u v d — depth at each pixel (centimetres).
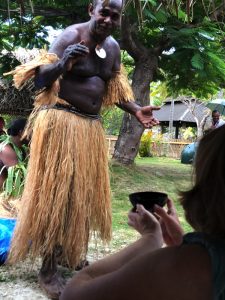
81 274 106
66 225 289
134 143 891
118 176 803
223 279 85
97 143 299
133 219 127
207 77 695
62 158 282
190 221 99
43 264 301
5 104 584
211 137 97
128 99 312
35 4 775
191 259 87
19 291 301
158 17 531
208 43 661
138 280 89
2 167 365
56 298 290
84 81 291
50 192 282
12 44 746
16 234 302
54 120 285
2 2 604
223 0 221
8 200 362
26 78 271
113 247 419
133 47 815
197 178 97
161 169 1053
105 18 274
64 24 842
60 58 278
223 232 91
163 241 127
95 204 304
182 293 85
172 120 2681
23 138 330
